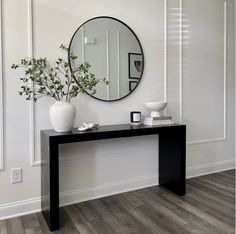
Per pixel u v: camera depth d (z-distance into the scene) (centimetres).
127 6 257
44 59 211
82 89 215
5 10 203
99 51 245
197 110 314
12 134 211
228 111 344
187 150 310
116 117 259
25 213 218
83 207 230
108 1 247
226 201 240
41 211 223
